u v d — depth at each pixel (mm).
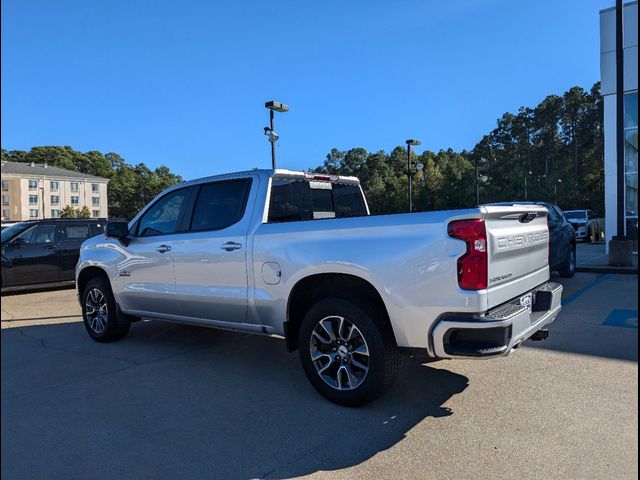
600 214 61844
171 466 3242
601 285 10133
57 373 5148
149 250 5688
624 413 3838
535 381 4570
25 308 9594
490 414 3889
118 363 5484
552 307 4398
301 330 4316
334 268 4051
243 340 6398
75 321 8094
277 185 5051
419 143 32406
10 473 3189
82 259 6566
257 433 3674
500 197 59469
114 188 124062
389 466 3168
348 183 6172
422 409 4027
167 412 4086
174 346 6172
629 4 15148
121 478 3113
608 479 2941
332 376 4207
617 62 12570
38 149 131000
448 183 65812
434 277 3584
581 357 5242
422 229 3682
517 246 3975
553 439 3453
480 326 3412
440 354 3594
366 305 3971
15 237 11367
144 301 5820
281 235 4488
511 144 95812
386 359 3889
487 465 3139
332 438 3568
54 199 100938
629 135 15531
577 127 89062
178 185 5668
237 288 4832
